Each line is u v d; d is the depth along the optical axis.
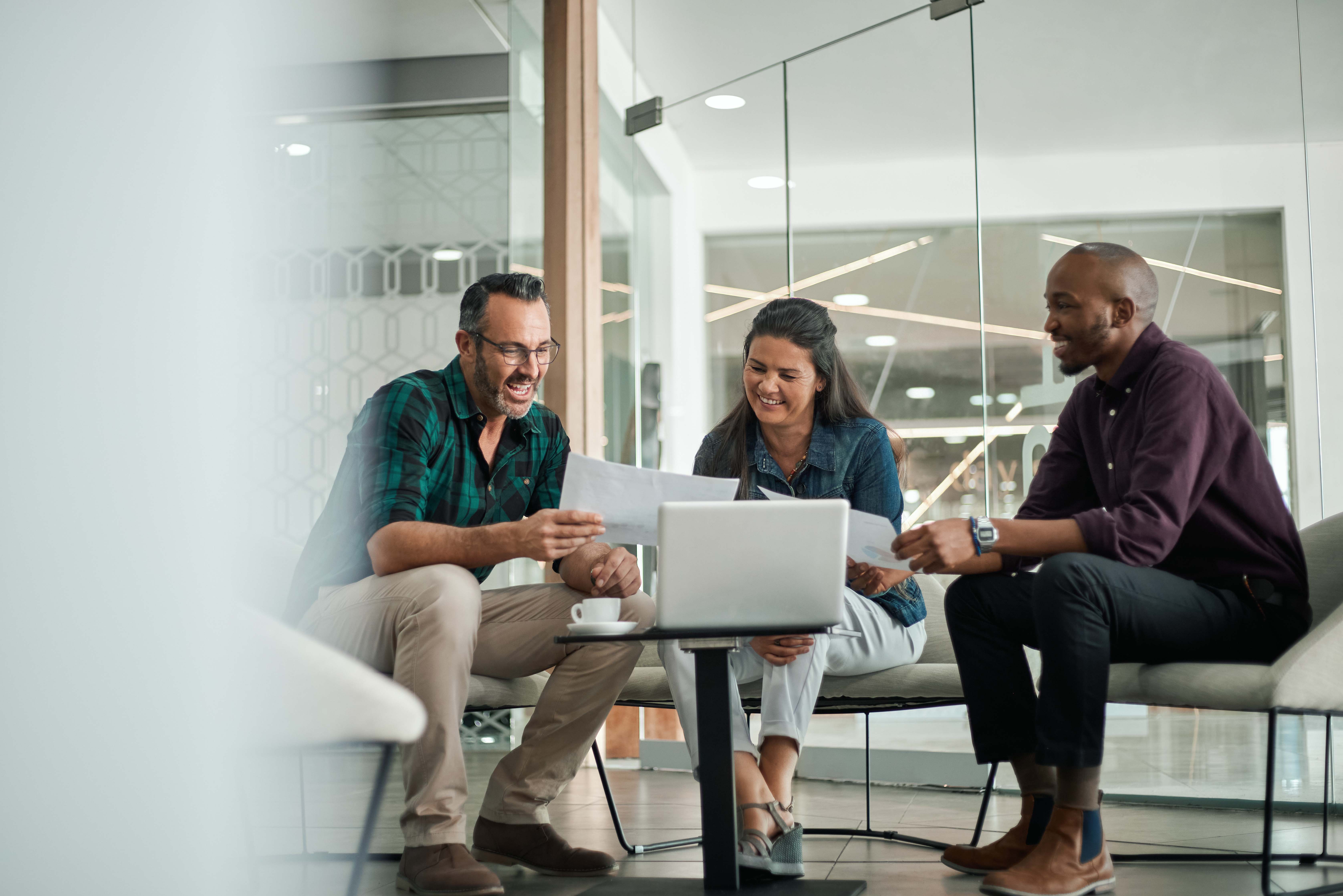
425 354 4.96
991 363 2.98
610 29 3.96
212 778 0.75
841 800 2.79
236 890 0.79
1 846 0.67
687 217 3.72
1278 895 1.54
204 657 0.73
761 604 1.43
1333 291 2.56
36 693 0.67
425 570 1.74
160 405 0.70
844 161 3.32
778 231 3.49
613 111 4.03
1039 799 1.75
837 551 1.42
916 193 3.17
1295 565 1.78
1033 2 2.97
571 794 2.96
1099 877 1.56
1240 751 2.57
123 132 0.69
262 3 0.77
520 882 1.81
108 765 0.70
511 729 4.17
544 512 1.67
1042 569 1.61
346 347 5.00
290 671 0.92
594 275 3.90
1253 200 2.68
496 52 4.79
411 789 1.69
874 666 1.94
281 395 4.99
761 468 2.11
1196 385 1.75
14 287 0.66
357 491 1.93
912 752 3.05
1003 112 3.01
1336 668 1.51
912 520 3.06
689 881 1.63
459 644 1.69
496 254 4.98
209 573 0.73
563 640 1.46
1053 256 2.91
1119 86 2.86
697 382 3.71
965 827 2.35
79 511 0.68
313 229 5.05
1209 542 1.78
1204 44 2.76
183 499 0.71
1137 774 2.69
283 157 5.08
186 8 0.72
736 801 1.63
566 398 3.75
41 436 0.67
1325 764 2.09
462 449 2.01
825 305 3.33
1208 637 1.68
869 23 3.60
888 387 3.14
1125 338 1.84
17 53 0.67
